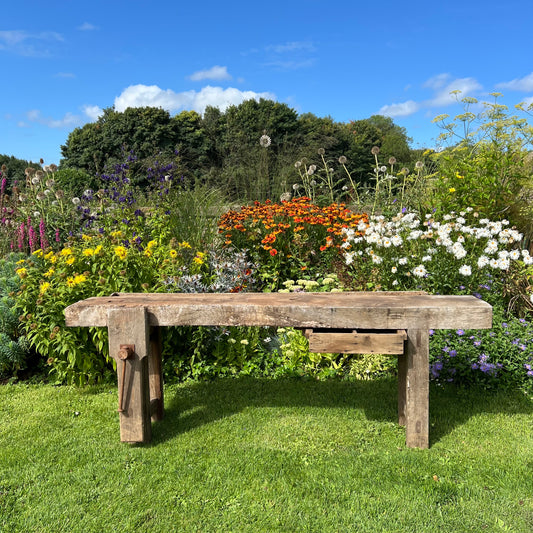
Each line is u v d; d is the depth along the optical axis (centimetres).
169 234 541
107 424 275
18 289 398
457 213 473
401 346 231
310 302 246
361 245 470
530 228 485
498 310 364
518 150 518
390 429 263
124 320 239
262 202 781
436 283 365
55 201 635
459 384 323
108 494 203
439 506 192
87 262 363
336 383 337
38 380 358
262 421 275
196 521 185
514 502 193
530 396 303
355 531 178
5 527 183
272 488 206
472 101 580
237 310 237
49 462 231
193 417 282
